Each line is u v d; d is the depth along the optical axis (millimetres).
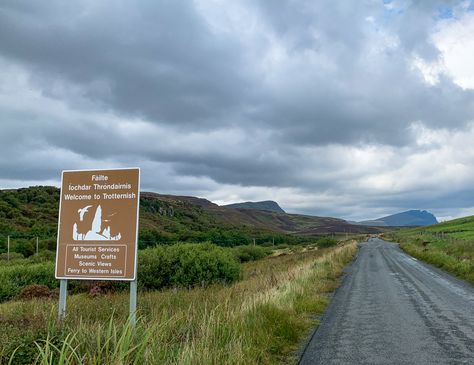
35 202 90438
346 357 7406
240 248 49969
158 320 7426
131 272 7617
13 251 49438
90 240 7816
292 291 12672
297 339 8625
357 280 20984
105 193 7852
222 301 10445
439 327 10016
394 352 7742
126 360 4801
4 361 4949
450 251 34719
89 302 10781
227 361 5633
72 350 4656
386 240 105438
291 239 98062
